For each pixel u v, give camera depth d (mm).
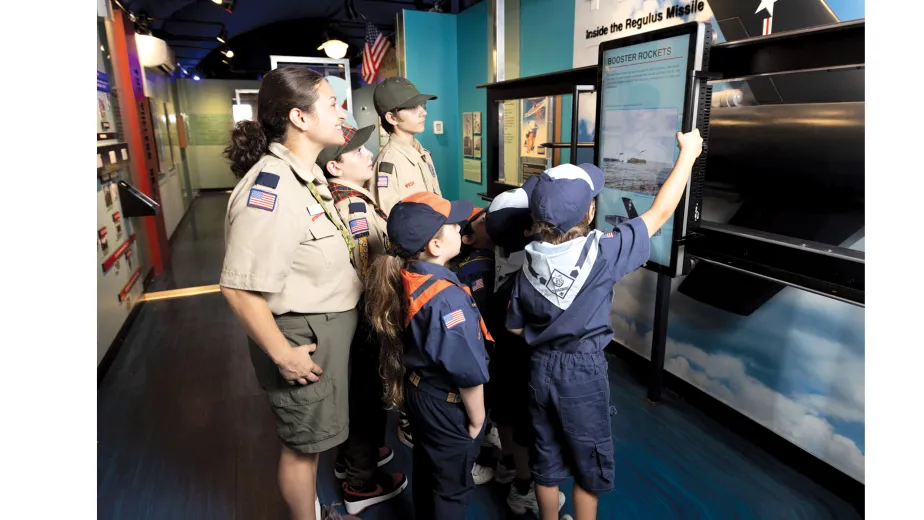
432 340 1370
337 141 1479
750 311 2236
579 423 1505
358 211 1730
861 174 1719
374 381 1852
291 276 1398
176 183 8117
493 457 2158
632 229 1485
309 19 10062
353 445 1919
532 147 3811
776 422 2246
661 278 2506
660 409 2617
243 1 8578
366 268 1715
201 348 3490
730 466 2186
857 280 1665
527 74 3979
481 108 4809
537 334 1501
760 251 1979
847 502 1977
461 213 1435
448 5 5984
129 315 3934
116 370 3180
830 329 1991
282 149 1409
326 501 2051
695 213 2129
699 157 2041
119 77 4660
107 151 3686
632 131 2230
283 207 1312
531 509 1929
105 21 4301
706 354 2553
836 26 1522
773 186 2037
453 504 1596
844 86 1727
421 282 1399
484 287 1740
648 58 2084
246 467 2246
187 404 2771
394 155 2312
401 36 5105
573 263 1399
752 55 1832
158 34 8797
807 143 1882
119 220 3934
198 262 5816
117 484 2143
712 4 2322
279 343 1341
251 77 12594
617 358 3201
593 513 1624
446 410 1489
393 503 2027
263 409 2717
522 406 1784
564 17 3457
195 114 12164
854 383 1934
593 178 1491
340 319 1488
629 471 2162
